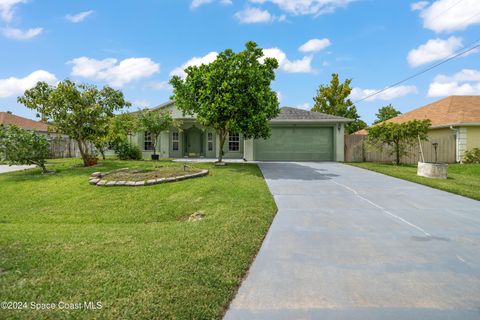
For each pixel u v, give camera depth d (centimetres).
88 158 1255
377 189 794
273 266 329
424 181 892
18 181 919
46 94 1152
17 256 346
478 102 1678
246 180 886
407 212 564
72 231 465
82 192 770
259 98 1099
